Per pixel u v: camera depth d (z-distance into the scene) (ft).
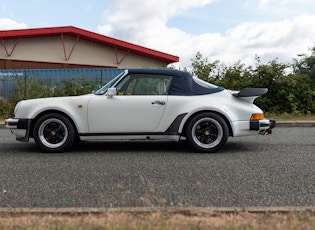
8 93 54.39
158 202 11.62
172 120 21.67
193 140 21.70
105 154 21.52
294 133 32.37
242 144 25.32
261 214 10.31
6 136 31.42
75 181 15.07
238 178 15.44
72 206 11.85
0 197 12.90
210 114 21.56
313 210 10.60
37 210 10.73
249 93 22.02
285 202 12.16
